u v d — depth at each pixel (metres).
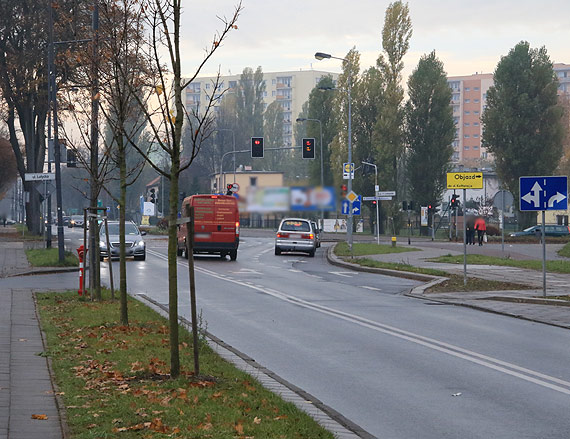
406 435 8.61
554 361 13.17
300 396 10.07
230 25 11.80
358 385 11.24
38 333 14.78
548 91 92.75
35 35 56.56
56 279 30.03
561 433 8.67
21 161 67.44
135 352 12.58
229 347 13.91
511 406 9.98
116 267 37.38
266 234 92.31
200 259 45.12
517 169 93.38
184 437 7.59
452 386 11.20
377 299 23.58
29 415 8.38
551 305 21.58
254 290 26.14
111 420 8.26
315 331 16.67
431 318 19.00
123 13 15.30
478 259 39.72
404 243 67.75
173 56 10.80
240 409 8.84
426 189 94.88
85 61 17.97
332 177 104.19
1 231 93.81
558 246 62.62
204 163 142.62
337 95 95.69
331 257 44.84
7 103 62.97
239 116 146.75
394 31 91.19
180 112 10.74
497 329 17.09
